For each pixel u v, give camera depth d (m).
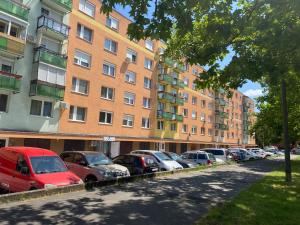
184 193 11.92
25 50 24.33
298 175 19.97
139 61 37.47
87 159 14.20
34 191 9.27
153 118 40.25
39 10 25.41
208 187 13.78
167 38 6.84
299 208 9.62
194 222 7.78
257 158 44.12
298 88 17.09
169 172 17.80
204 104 56.84
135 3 6.62
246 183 15.91
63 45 27.42
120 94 34.22
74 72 28.56
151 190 12.08
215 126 61.19
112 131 32.97
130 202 9.70
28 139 25.12
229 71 10.01
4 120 22.75
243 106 81.81
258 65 9.54
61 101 26.91
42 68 24.61
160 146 42.31
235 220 7.87
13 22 22.59
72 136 27.38
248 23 8.87
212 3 8.16
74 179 10.98
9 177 10.62
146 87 39.16
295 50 9.01
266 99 34.47
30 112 24.72
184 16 6.79
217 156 31.19
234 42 9.82
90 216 7.84
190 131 51.31
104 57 32.06
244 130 81.19
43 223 7.04
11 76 22.22
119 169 14.21
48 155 11.30
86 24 29.95
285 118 16.77
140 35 6.85
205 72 10.38
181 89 48.59
